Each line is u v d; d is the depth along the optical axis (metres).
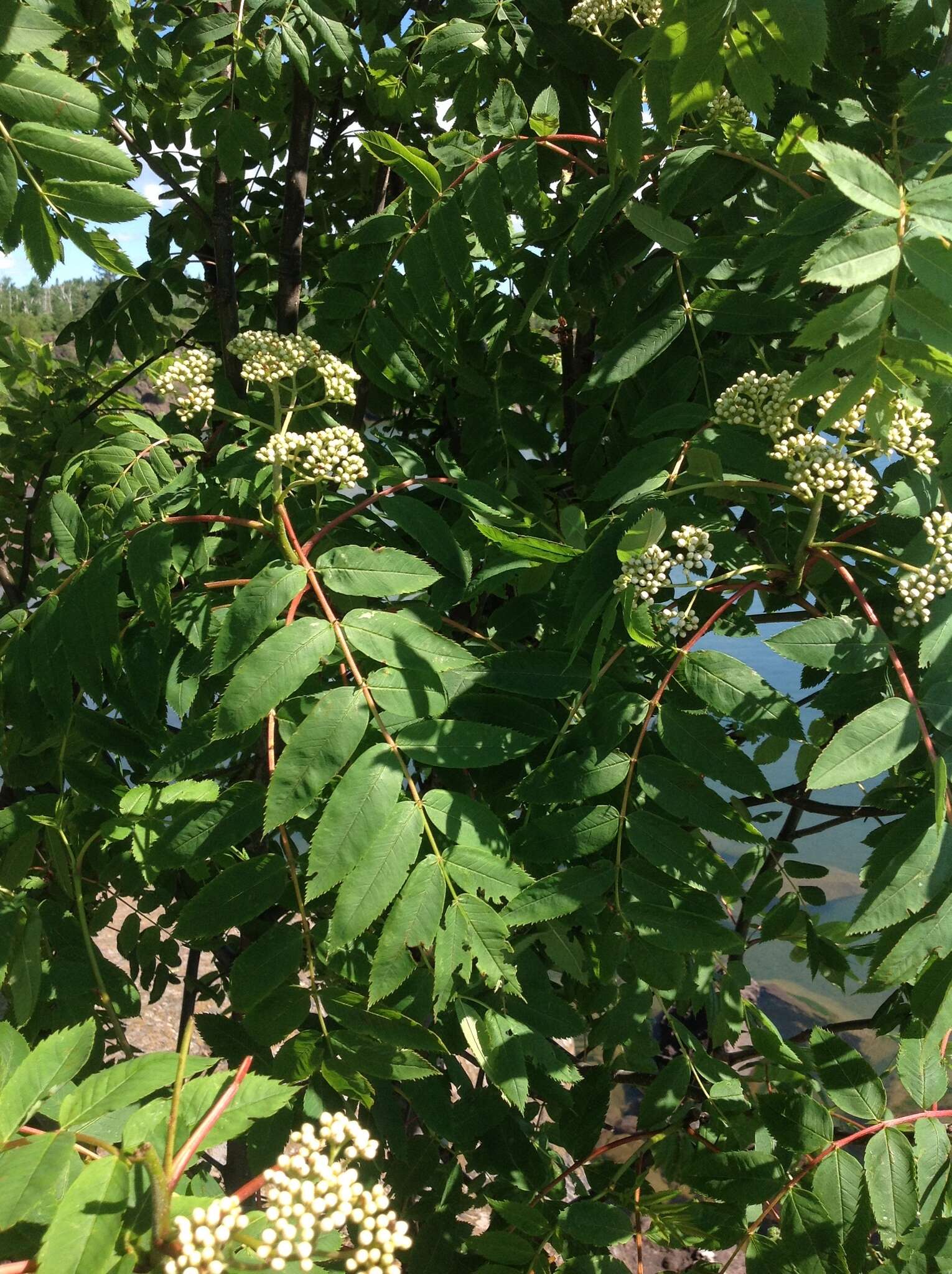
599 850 0.46
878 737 0.40
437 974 0.38
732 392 0.48
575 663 0.47
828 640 0.42
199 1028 0.47
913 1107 0.64
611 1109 0.93
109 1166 0.28
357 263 0.59
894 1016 0.56
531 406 0.69
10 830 0.51
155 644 0.48
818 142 0.35
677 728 0.44
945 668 0.41
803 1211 0.45
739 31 0.40
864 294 0.35
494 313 0.65
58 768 0.55
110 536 0.50
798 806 0.66
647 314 0.57
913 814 0.40
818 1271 0.44
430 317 0.58
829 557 0.44
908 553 0.43
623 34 0.61
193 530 0.50
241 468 0.51
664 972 0.45
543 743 0.51
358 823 0.38
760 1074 0.54
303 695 0.46
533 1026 0.47
